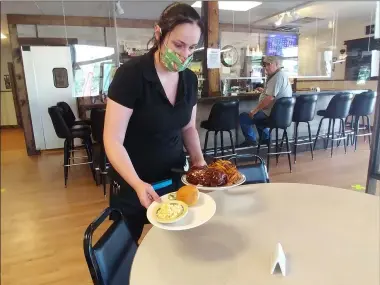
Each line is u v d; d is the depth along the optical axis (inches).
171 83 49.0
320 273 28.9
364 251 32.2
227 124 145.9
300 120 162.1
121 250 38.1
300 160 171.8
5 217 103.4
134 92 45.2
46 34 215.8
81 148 185.8
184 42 42.5
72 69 215.2
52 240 91.9
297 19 246.5
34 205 115.9
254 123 158.4
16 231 96.7
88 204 118.3
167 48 43.3
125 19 235.5
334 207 42.7
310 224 38.0
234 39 269.6
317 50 297.7
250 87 252.1
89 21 225.3
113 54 233.3
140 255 32.5
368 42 250.1
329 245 33.4
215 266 30.3
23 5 184.4
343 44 276.4
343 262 30.5
